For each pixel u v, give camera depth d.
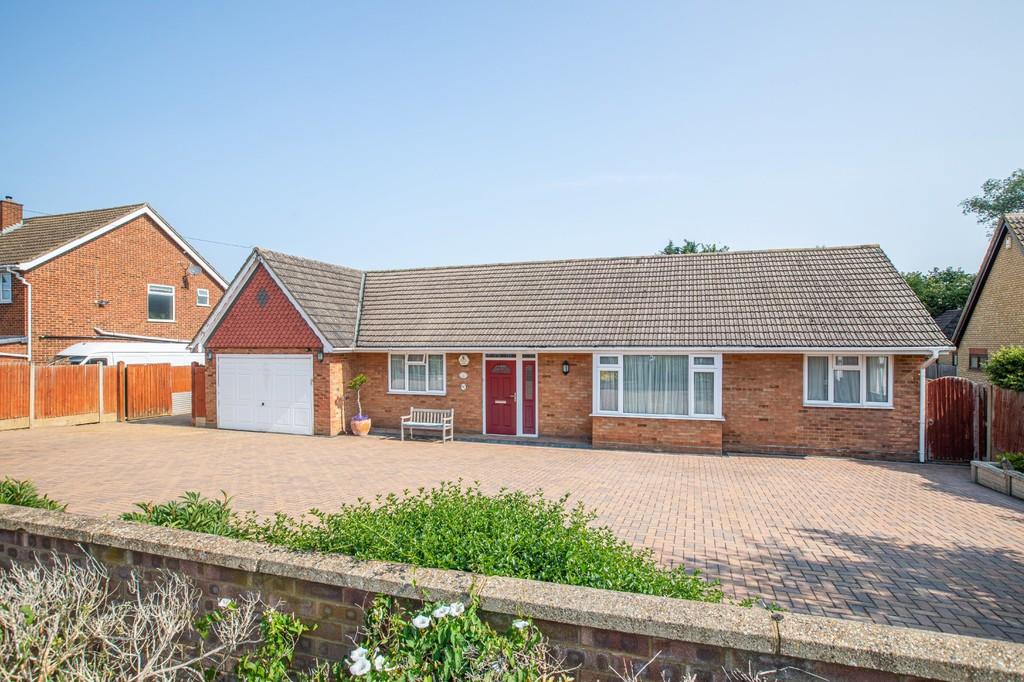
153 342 26.86
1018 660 2.75
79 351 23.39
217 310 19.83
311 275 20.44
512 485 11.79
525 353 18.12
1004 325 23.75
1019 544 8.16
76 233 24.73
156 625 3.98
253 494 10.97
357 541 4.46
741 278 17.86
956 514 9.71
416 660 3.19
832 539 8.34
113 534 4.54
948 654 2.79
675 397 16.11
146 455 15.05
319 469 13.38
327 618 3.86
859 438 15.14
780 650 2.95
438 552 4.25
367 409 19.97
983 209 44.59
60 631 3.84
